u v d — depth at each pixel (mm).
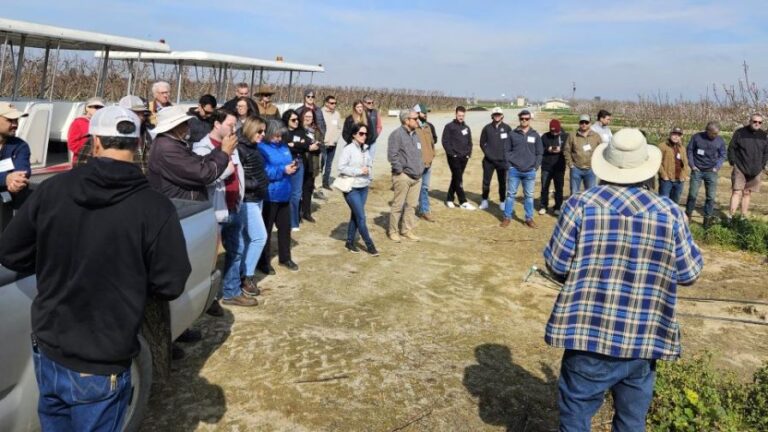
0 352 2305
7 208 4164
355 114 10156
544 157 10328
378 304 5566
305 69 16531
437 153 19766
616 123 40719
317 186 11469
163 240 2141
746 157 9867
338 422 3539
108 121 2082
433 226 9227
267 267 6191
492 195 12398
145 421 3406
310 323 4988
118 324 2096
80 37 8422
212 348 4391
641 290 2479
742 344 5156
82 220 2049
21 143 4887
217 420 3475
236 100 7465
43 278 2092
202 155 4535
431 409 3754
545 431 3582
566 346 2561
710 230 9000
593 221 2527
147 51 10367
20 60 7832
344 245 7586
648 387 2625
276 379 3994
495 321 5344
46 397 2145
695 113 27844
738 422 3615
